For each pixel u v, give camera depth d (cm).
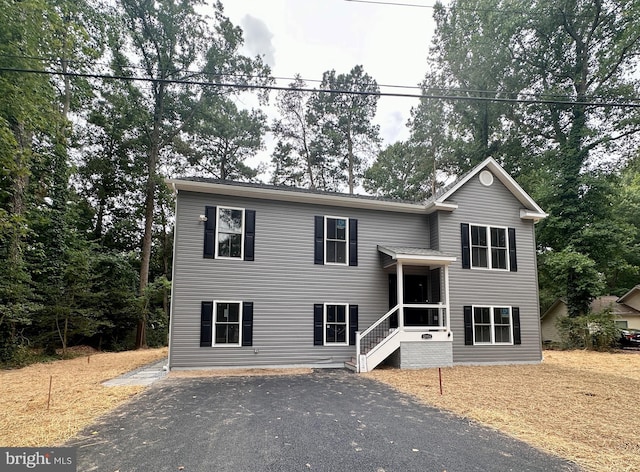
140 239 2467
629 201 2478
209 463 387
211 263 1079
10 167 845
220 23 2052
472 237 1297
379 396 717
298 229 1184
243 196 1142
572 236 1939
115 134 2117
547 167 2127
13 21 730
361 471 369
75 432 484
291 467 378
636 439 469
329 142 2717
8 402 643
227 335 1070
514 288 1304
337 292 1190
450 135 2634
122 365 1138
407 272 1284
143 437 467
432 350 1123
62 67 1498
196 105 2106
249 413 586
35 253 1377
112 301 1711
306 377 941
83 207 2166
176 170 2422
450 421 548
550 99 2083
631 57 1895
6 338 1166
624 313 2200
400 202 1290
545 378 944
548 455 414
